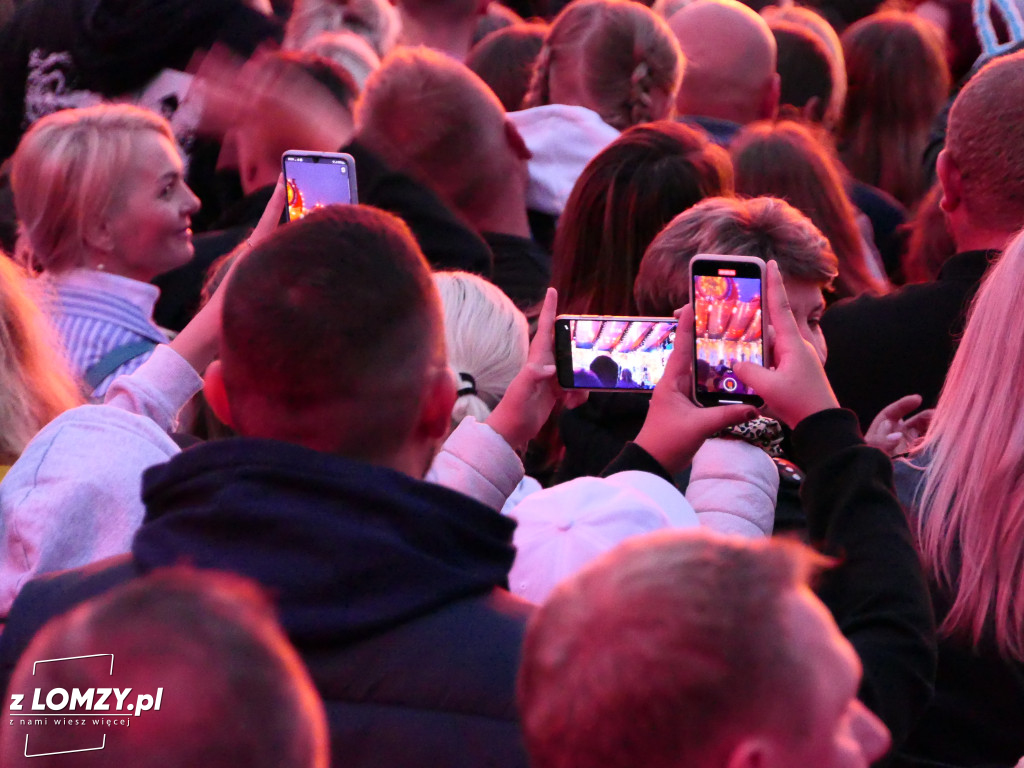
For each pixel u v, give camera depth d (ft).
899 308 27.91
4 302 23.27
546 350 21.13
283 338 14.24
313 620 13.33
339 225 15.01
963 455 19.54
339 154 26.91
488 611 13.88
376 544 13.55
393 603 13.52
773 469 21.09
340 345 14.25
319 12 50.24
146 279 30.14
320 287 14.38
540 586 16.94
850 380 28.30
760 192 36.78
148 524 14.24
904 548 16.37
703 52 47.09
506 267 35.45
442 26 53.11
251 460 14.07
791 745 9.97
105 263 29.45
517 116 41.86
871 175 50.37
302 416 14.46
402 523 13.85
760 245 24.41
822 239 24.94
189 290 35.88
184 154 41.63
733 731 9.86
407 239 15.28
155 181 29.32
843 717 10.49
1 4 54.39
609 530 17.25
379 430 14.57
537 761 10.64
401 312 14.64
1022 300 19.51
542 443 28.68
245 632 8.89
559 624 10.61
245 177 38.17
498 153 34.83
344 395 14.37
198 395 28.58
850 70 50.67
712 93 47.39
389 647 13.53
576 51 41.75
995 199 26.96
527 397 20.83
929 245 36.83
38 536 19.19
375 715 13.43
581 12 42.39
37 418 23.21
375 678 13.50
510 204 36.01
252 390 14.56
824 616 10.54
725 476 20.67
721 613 10.03
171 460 14.65
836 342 28.63
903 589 16.05
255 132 37.35
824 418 17.66
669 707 9.88
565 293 30.09
